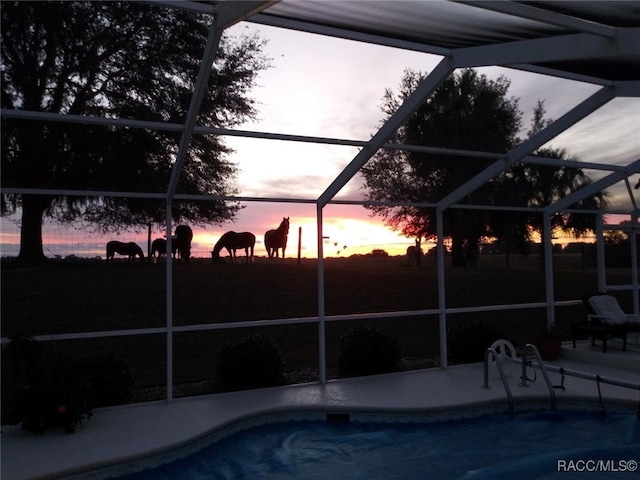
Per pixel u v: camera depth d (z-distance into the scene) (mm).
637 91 5938
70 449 5191
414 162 7605
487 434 6426
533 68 5785
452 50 5430
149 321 7422
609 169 8562
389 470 5484
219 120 6305
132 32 5148
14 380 5750
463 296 9961
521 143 7281
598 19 4473
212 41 4523
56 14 4660
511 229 10367
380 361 8320
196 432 5699
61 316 6859
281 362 7742
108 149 5980
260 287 8297
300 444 6098
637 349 9438
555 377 8148
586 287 10938
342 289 8984
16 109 5324
